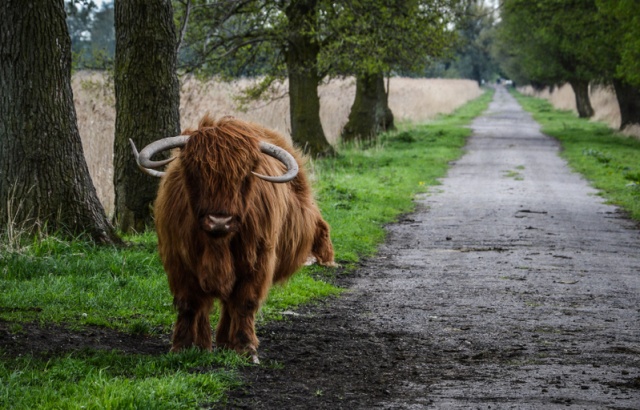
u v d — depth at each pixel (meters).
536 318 10.33
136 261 11.86
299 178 9.11
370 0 24.92
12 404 6.17
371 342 9.10
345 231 16.31
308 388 7.19
